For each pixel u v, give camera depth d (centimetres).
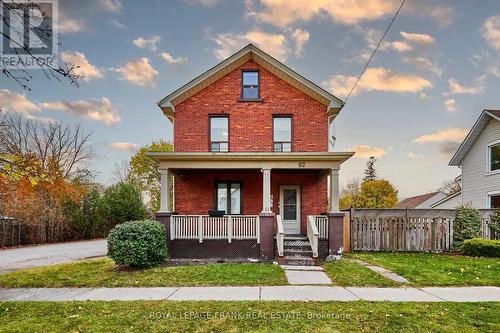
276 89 1417
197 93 1417
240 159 1155
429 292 692
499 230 1307
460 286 744
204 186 1389
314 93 1395
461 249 1252
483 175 1897
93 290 739
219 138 1402
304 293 684
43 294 707
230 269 924
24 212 2172
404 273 862
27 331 469
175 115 1407
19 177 645
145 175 3866
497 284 757
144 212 3020
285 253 1116
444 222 1306
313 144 1388
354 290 712
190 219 1171
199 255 1155
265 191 1153
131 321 506
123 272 926
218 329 470
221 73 1420
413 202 3991
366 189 3941
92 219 2589
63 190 2428
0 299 666
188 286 761
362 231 1313
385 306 582
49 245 2088
